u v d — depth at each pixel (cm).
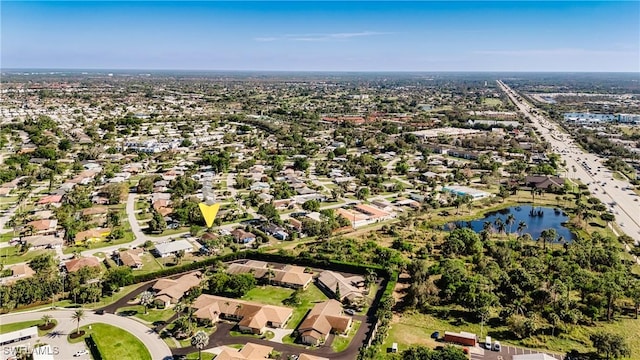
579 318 14600
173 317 15100
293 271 17950
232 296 16662
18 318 14900
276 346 13588
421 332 14450
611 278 16425
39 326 14438
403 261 18950
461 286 16250
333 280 17375
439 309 15862
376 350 12938
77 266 17962
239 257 19925
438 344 13788
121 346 13400
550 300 15475
